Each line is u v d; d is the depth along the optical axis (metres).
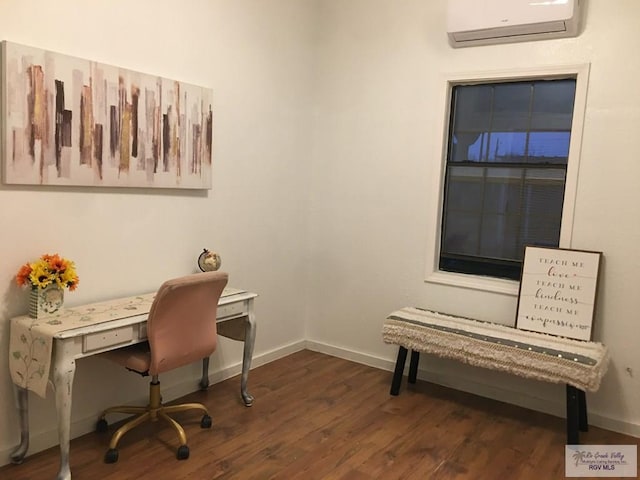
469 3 3.22
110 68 2.67
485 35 3.27
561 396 3.19
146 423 2.90
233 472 2.45
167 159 3.00
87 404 2.77
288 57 3.84
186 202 3.19
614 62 2.95
